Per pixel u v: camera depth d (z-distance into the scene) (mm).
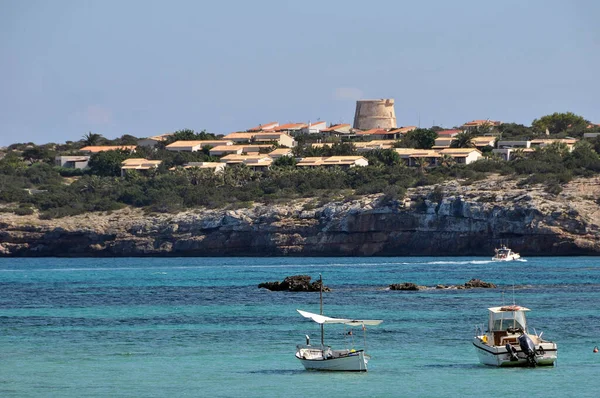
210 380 162250
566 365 170250
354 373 166125
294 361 180125
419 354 185500
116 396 150750
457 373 164750
